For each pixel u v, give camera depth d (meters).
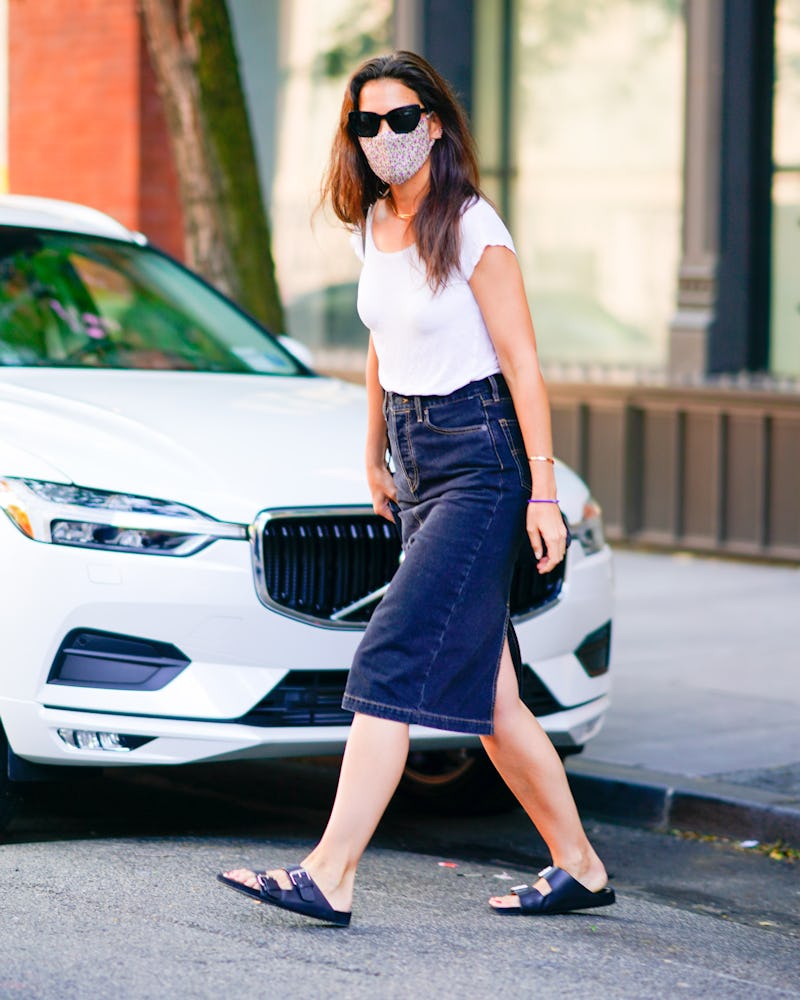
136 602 8.50
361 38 24.56
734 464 19.66
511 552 7.39
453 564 7.30
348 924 7.54
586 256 22.62
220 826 9.96
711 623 16.19
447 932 7.59
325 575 8.80
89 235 12.02
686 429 20.05
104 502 8.64
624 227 22.20
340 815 7.44
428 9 22.97
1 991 6.62
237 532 8.65
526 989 6.82
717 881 9.20
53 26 27.50
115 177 26.81
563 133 22.72
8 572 8.59
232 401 10.09
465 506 7.32
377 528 8.93
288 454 9.21
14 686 8.59
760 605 17.14
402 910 7.96
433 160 7.29
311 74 25.20
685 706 12.77
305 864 7.52
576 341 22.81
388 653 7.32
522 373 7.31
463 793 10.26
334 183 7.57
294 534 8.77
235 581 8.59
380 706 7.32
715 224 20.28
